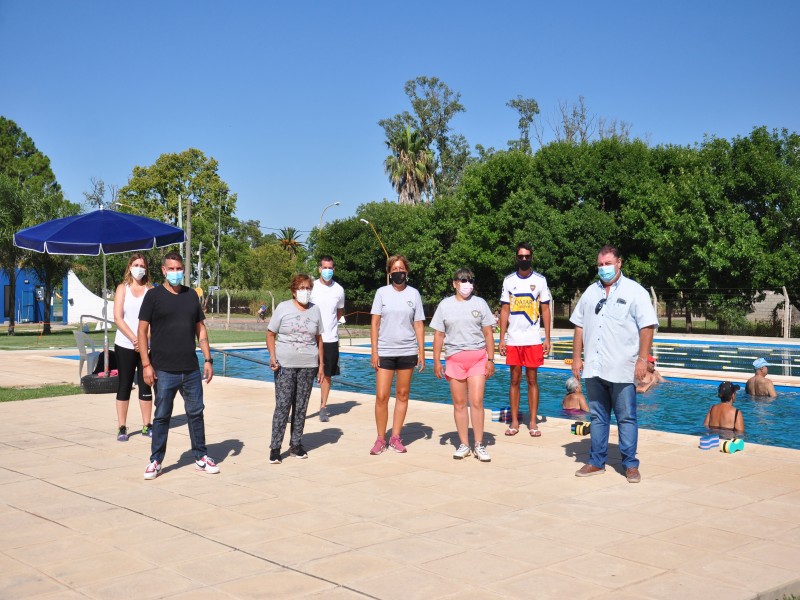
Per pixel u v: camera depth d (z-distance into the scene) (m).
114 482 6.29
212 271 72.69
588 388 6.56
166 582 4.02
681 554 4.44
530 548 4.56
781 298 31.47
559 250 35.91
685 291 32.66
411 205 62.31
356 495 5.85
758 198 31.11
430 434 8.52
